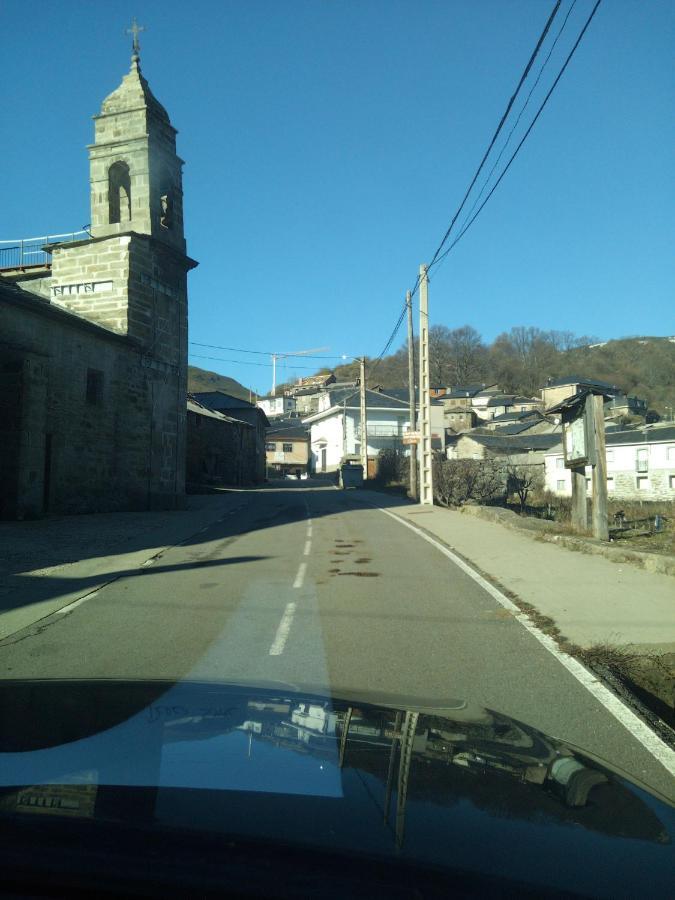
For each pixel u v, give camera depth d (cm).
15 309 1647
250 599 847
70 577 982
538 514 2734
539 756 250
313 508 2248
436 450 2833
